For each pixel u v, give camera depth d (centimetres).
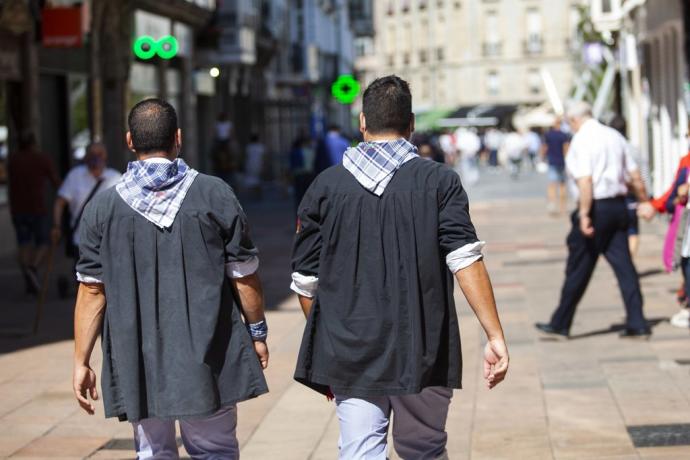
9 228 2888
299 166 3170
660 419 1066
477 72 12050
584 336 1496
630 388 1195
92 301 700
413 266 667
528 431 1042
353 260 671
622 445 988
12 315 1820
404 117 689
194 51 5069
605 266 2216
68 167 3372
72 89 3419
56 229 1714
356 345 666
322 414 1120
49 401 1207
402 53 13112
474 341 1482
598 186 1417
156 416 672
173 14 4481
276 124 7012
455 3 12131
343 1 10469
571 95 6216
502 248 2656
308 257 688
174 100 4762
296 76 7731
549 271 2211
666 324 1560
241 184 5216
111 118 3806
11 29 2825
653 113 3834
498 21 11956
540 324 1502
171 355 675
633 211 1862
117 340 679
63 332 1652
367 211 672
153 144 690
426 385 668
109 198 691
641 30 3866
